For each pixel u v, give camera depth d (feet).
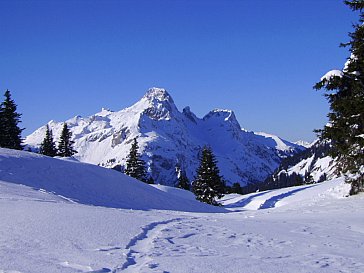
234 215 67.46
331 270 24.57
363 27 67.36
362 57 68.85
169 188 177.27
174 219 44.01
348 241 36.91
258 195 209.05
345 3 69.41
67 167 94.99
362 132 69.46
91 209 43.24
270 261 25.82
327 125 72.74
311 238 37.40
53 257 21.90
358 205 69.87
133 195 94.73
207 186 191.83
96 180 94.32
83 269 19.97
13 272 18.57
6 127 192.75
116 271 20.30
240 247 30.27
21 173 80.28
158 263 22.58
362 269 25.46
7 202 41.70
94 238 27.63
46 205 42.16
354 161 73.41
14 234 26.58
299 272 23.41
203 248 28.58
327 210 68.18
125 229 32.19
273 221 50.85
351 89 71.05
